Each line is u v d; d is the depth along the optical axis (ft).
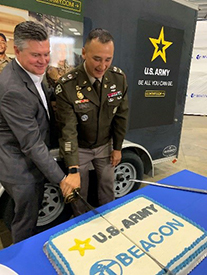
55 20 5.60
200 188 4.73
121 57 7.41
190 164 11.84
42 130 4.35
